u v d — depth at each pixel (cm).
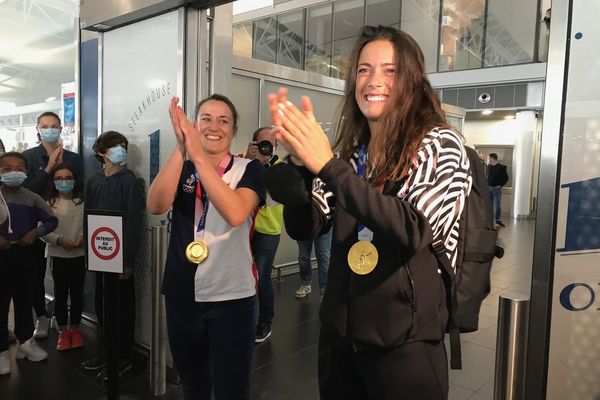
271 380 279
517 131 1154
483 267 112
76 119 380
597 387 124
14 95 460
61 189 328
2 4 459
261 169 189
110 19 300
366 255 107
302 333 357
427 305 104
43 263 351
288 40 1231
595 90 119
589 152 120
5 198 293
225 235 180
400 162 104
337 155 132
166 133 290
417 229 91
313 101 538
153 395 265
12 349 327
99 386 276
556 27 122
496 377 132
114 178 297
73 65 382
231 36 304
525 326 128
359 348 109
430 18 1144
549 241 125
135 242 293
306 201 119
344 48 1202
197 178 188
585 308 124
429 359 106
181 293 181
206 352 188
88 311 381
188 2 266
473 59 1109
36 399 260
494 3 1066
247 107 464
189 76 275
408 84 110
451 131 108
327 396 125
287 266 523
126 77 318
